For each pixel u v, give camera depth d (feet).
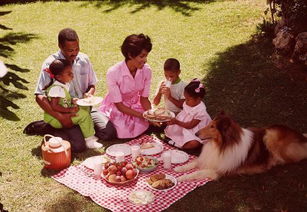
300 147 15.89
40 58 26.50
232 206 13.97
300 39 23.38
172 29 30.42
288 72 23.12
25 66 25.25
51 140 16.14
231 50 26.37
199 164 15.94
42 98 17.20
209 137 15.06
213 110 20.04
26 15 35.04
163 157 16.05
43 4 37.52
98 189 14.92
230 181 15.14
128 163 15.56
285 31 24.85
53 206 14.23
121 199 14.34
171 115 17.47
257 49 26.12
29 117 19.76
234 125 15.11
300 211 13.65
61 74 16.69
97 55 26.71
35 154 17.06
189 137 17.06
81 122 17.37
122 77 17.70
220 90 21.81
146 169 15.79
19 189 15.05
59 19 33.94
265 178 15.23
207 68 24.22
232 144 14.97
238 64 24.49
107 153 16.89
